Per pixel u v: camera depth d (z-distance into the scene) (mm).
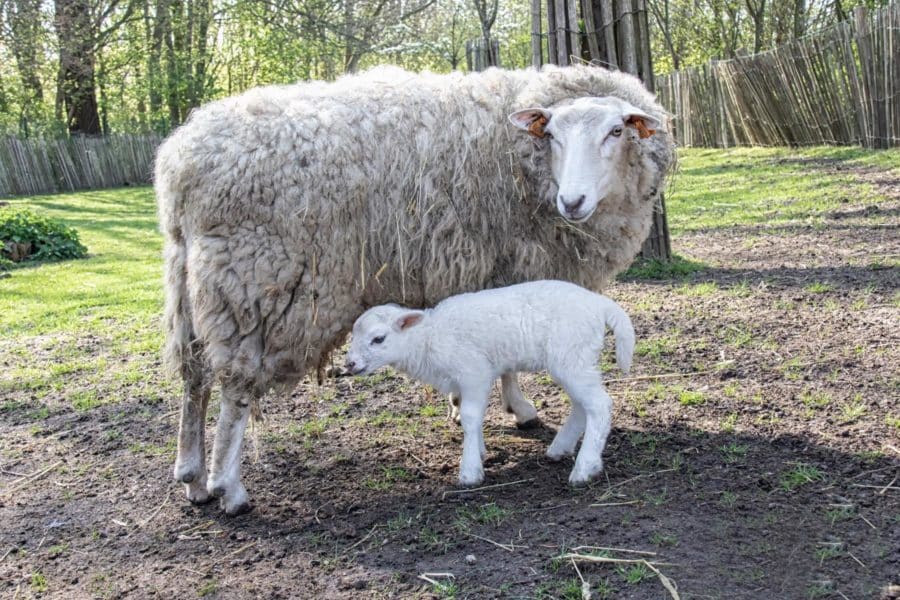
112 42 29812
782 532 3250
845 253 8016
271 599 3193
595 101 3998
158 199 4082
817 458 3906
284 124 3775
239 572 3439
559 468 4117
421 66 32812
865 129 14820
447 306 3912
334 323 3955
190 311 3957
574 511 3584
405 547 3471
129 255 12953
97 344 7496
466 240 4023
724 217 10891
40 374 6629
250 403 3941
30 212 13312
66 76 29047
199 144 3748
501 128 4098
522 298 3834
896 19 13336
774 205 11195
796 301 6578
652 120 3984
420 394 5543
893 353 5156
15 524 4082
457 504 3812
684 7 30688
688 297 7066
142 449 4973
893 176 11820
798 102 16688
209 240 3719
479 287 4180
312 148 3762
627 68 7449
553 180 4043
